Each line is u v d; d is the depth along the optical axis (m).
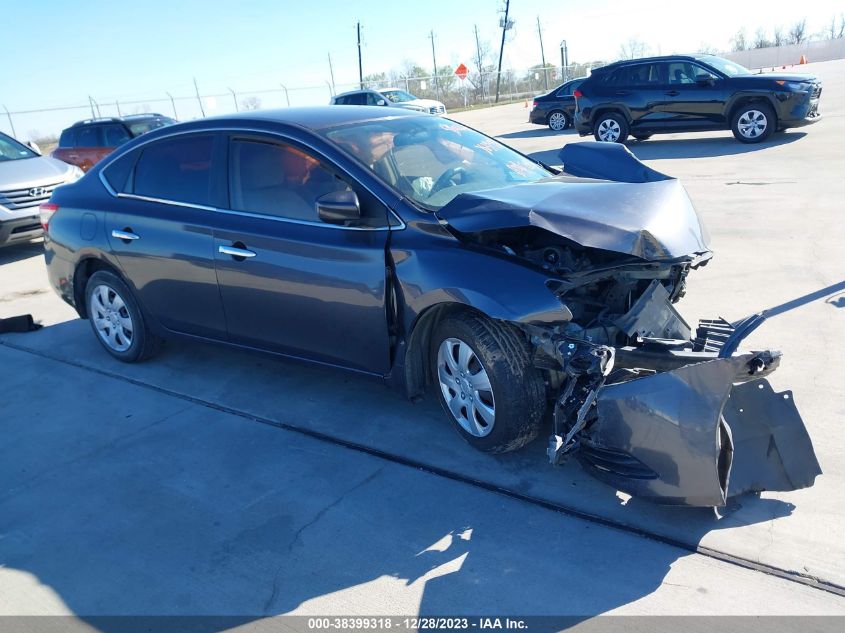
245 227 4.27
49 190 9.57
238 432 4.26
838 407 3.82
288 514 3.41
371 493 3.52
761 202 8.41
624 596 2.70
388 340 3.79
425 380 3.93
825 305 5.17
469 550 3.04
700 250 3.45
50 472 3.98
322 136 4.11
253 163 4.33
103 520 3.49
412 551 3.07
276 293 4.17
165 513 3.51
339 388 4.72
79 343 6.00
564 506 3.26
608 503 3.26
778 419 3.12
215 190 4.50
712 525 3.04
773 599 2.62
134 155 5.07
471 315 3.53
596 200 3.54
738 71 13.85
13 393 5.10
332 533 3.24
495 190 3.81
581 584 2.78
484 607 2.71
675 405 2.89
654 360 3.30
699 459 2.86
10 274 8.76
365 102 24.62
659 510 3.17
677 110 13.94
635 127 14.60
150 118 16.64
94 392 5.01
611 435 3.09
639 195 3.62
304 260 3.99
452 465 3.69
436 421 4.16
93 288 5.38
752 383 3.12
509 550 3.01
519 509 3.28
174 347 5.70
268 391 4.78
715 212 8.20
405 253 3.63
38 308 7.16
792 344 4.61
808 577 2.70
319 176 4.03
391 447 3.93
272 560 3.09
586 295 3.78
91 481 3.86
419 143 4.34
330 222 3.82
